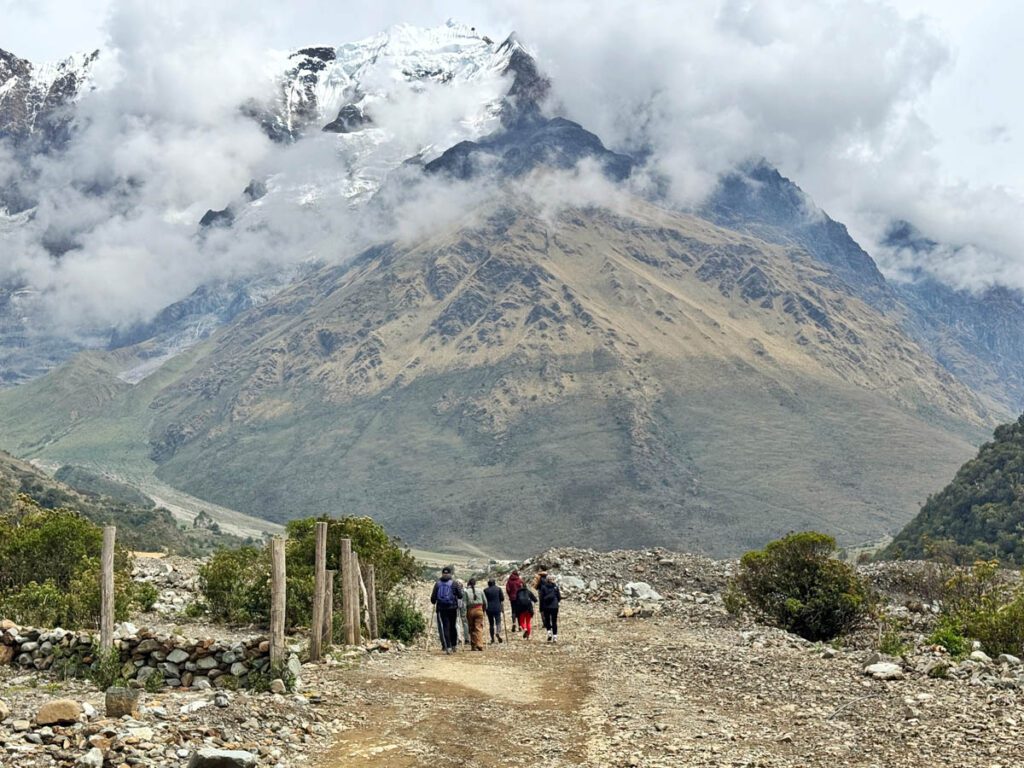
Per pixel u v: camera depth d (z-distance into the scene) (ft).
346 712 55.67
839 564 100.48
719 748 47.37
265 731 49.73
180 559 175.32
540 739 50.65
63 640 66.54
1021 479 464.24
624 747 48.19
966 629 84.84
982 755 44.39
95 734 45.62
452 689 63.41
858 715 52.90
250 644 62.39
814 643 86.89
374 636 88.38
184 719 49.47
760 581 102.06
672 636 92.12
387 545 117.80
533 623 108.78
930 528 480.64
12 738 45.19
